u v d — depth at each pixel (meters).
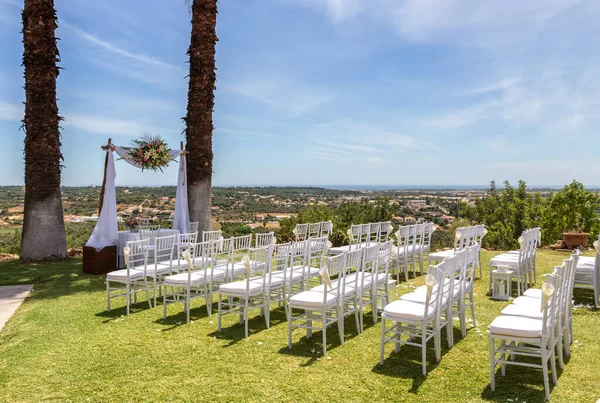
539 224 14.16
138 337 5.09
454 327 5.45
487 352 4.55
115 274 6.12
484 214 15.40
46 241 9.96
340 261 4.77
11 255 11.19
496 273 6.79
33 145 9.79
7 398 3.64
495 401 3.50
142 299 6.91
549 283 3.49
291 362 4.32
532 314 4.03
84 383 3.89
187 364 4.28
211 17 10.88
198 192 11.00
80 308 6.32
